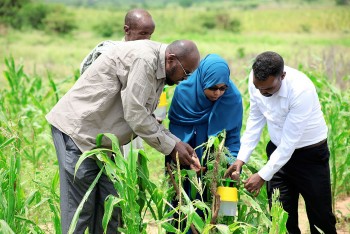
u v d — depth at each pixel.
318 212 5.65
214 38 38.75
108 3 64.88
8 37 35.97
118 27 41.75
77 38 38.28
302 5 57.94
